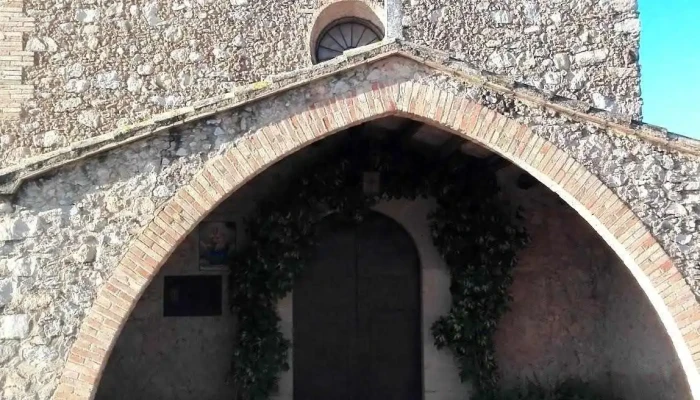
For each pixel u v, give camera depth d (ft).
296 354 29.99
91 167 20.57
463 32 29.89
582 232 30.73
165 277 29.01
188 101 28.40
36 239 20.18
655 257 21.47
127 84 28.22
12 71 27.58
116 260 20.30
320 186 28.99
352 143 29.22
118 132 20.44
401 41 21.57
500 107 21.88
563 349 30.40
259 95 20.92
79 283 20.12
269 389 28.58
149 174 20.67
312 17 29.48
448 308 30.09
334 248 30.58
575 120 21.95
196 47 28.73
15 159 27.25
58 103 27.76
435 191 29.73
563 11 30.40
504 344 30.19
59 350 19.83
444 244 29.89
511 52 29.99
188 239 29.14
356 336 30.40
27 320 19.86
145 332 28.73
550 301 30.50
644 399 27.78
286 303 29.50
